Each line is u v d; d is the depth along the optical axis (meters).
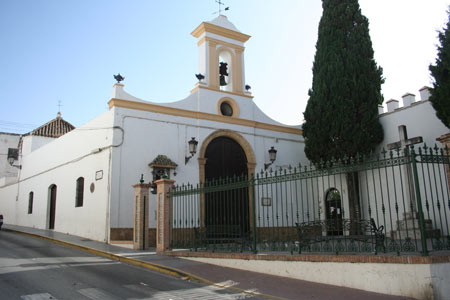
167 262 10.46
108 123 15.62
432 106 13.35
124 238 14.65
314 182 19.02
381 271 7.26
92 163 16.66
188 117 17.19
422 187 14.53
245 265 9.70
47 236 16.91
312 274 8.36
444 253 7.36
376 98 16.56
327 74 16.91
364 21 17.30
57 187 20.55
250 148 18.75
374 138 16.19
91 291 7.23
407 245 7.43
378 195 15.84
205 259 10.63
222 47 19.12
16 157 28.14
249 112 19.25
